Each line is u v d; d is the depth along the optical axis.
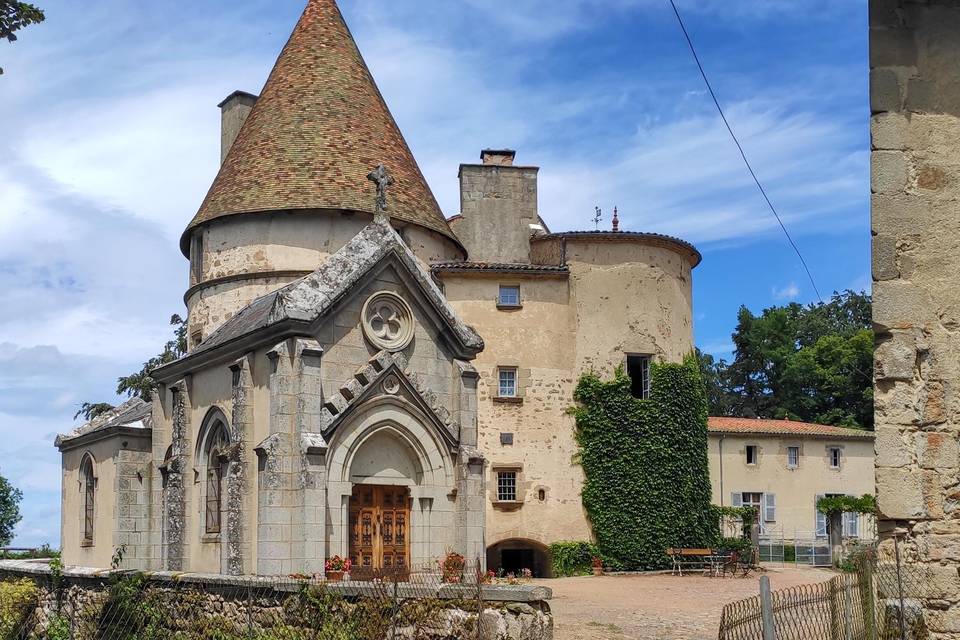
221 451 21.39
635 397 36.69
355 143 32.28
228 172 32.50
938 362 10.40
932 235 10.55
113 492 25.84
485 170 40.19
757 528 39.03
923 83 10.72
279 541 19.31
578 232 36.69
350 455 20.39
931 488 10.25
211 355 22.34
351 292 21.05
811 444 49.81
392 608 12.88
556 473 35.56
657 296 37.09
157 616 17.41
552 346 36.16
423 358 22.27
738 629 9.93
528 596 12.77
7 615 22.34
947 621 10.04
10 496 66.81
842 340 68.69
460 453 22.00
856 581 10.98
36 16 14.87
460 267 35.19
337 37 34.50
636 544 35.28
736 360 73.88
